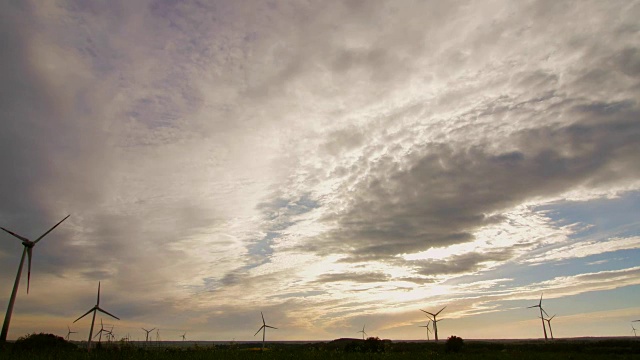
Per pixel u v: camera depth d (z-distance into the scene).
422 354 57.31
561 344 77.44
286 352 56.12
